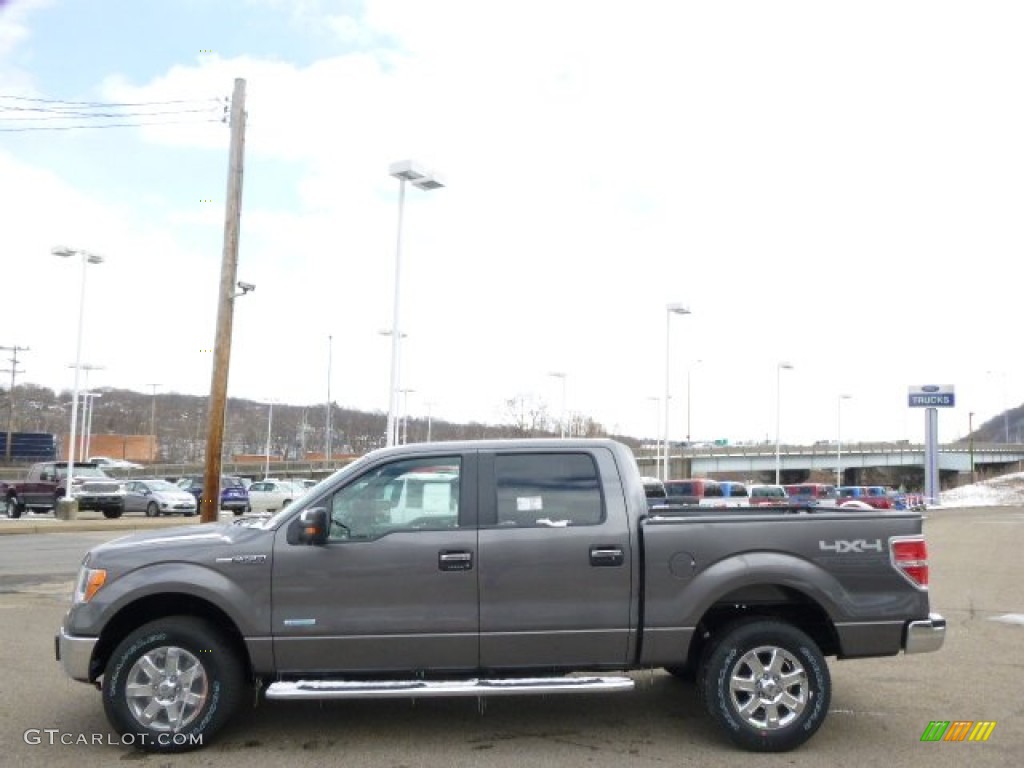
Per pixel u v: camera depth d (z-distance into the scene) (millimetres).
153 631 5723
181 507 37812
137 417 136875
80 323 35469
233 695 5777
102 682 5723
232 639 5988
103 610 5703
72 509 31781
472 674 5820
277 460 102875
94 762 5527
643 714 6602
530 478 6016
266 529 5906
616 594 5836
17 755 5648
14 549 21016
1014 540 28297
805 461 93125
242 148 17750
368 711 6656
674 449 87562
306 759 5578
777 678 5812
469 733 6137
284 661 5734
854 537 5941
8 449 89312
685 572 5836
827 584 5852
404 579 5770
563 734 6113
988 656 8883
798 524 5934
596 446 6094
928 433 72375
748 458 89438
